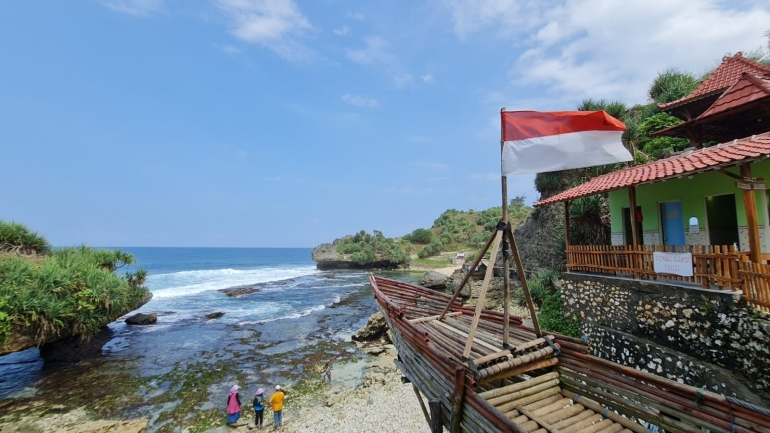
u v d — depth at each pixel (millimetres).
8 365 16438
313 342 20578
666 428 4953
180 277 55625
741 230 9594
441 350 6484
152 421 11711
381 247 72562
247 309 29969
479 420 4770
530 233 23859
